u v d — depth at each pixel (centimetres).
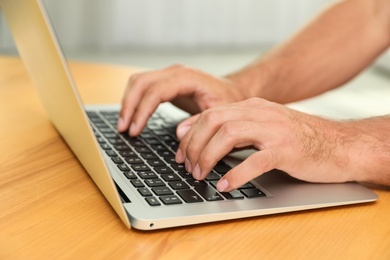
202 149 71
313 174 72
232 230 60
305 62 122
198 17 486
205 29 491
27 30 71
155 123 95
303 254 56
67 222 60
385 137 78
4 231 57
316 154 72
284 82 119
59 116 77
